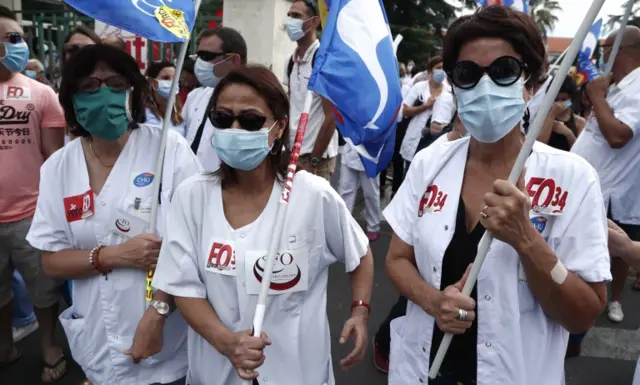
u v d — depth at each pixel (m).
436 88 6.07
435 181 1.67
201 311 1.65
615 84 3.84
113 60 1.87
